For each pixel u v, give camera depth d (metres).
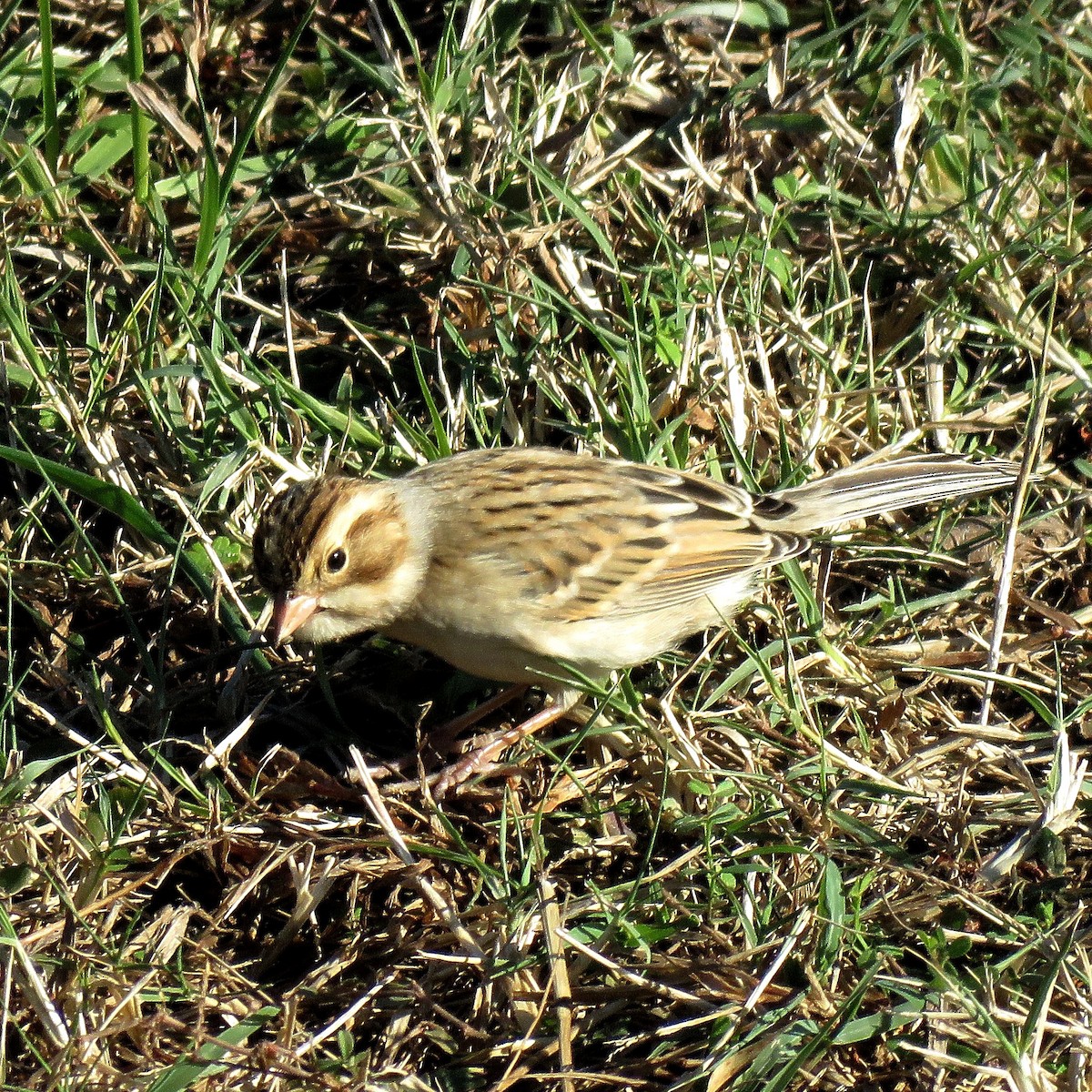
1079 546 11.16
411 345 11.40
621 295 12.11
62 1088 8.18
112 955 8.71
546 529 9.95
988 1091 8.40
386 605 9.89
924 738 10.27
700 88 13.09
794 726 10.05
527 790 10.21
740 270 12.07
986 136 12.99
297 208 12.46
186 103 12.94
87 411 10.84
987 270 12.09
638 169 12.59
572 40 13.24
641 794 9.98
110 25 13.12
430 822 9.77
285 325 11.65
